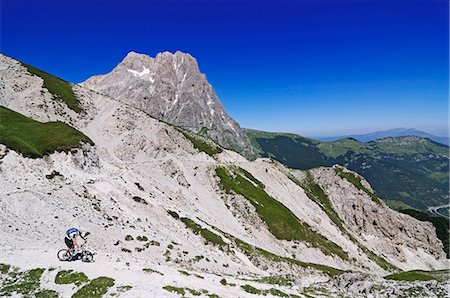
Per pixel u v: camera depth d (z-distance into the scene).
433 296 54.53
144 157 130.38
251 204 128.12
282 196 157.12
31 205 55.88
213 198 127.06
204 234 81.56
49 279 33.03
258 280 55.12
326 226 157.50
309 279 75.12
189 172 135.12
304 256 117.06
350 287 60.91
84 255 36.81
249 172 161.62
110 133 136.50
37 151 74.62
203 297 32.12
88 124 139.38
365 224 188.75
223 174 140.88
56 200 60.44
